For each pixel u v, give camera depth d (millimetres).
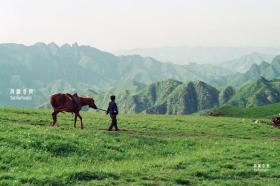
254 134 54781
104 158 31234
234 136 51250
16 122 43906
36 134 33406
